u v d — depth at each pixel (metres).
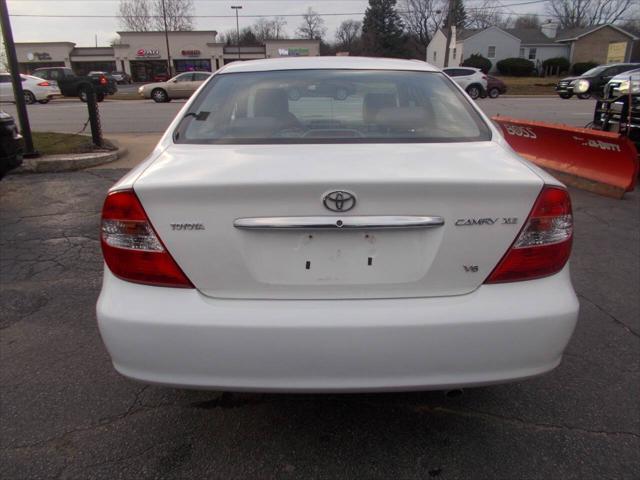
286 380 1.89
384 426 2.40
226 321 1.85
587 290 3.82
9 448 2.25
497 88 27.22
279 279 1.88
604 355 2.95
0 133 5.77
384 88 2.77
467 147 2.26
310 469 2.15
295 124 2.49
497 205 1.87
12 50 7.60
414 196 1.83
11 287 3.84
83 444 2.28
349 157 2.05
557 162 7.50
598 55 55.62
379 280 1.89
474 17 71.31
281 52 62.44
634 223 5.52
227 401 2.58
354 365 1.87
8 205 6.00
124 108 20.59
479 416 2.46
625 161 6.48
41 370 2.81
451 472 2.13
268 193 1.80
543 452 2.23
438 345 1.87
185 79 24.20
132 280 1.92
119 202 1.89
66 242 4.79
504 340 1.89
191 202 1.83
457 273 1.90
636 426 2.38
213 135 2.41
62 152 8.56
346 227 1.82
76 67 63.72
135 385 2.69
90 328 3.25
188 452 2.24
